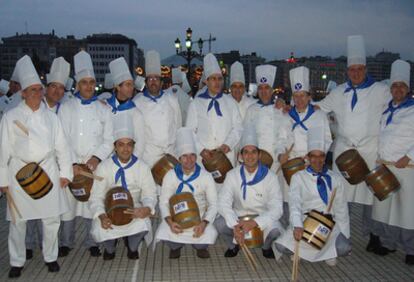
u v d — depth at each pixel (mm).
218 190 6180
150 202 5496
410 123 5320
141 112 6289
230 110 6699
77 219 7410
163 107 6535
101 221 5203
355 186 5934
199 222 5262
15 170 4871
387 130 5500
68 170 5086
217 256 5746
